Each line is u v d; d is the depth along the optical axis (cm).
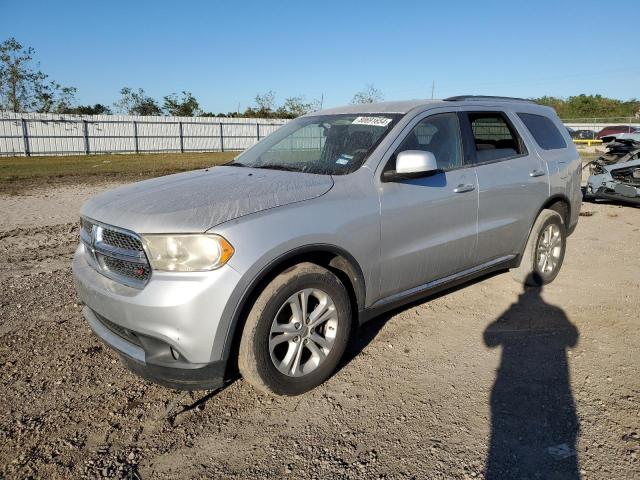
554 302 467
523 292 493
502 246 445
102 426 283
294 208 295
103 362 356
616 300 472
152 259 267
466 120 420
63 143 3158
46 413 295
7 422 286
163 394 316
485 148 433
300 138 409
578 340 387
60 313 442
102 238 298
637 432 272
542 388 318
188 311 258
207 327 261
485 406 299
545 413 291
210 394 316
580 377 331
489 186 415
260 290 283
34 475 244
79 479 242
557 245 512
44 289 506
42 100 4238
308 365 309
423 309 449
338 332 316
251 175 353
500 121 457
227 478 243
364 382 328
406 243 353
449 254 389
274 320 285
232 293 263
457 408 297
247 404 305
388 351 371
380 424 283
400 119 376
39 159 2689
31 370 343
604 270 571
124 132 3366
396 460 253
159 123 3497
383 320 425
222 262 263
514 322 422
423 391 316
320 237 297
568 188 510
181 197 300
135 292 271
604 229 804
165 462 255
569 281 529
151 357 271
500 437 270
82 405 303
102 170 1945
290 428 281
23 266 594
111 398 311
